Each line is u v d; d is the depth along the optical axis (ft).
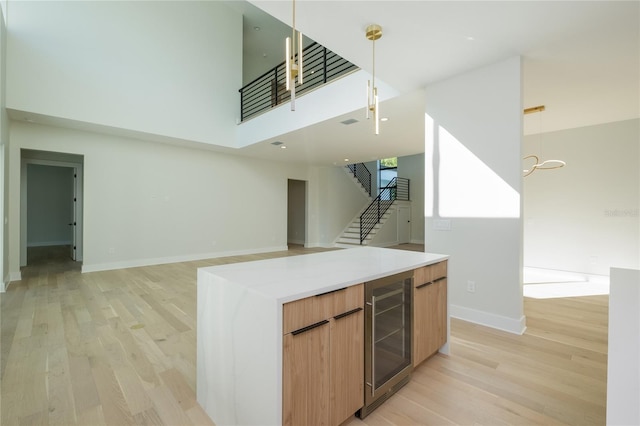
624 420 3.57
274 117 18.93
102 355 7.99
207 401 5.79
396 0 7.08
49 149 17.16
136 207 20.26
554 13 7.47
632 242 15.58
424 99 12.64
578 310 11.68
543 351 8.25
